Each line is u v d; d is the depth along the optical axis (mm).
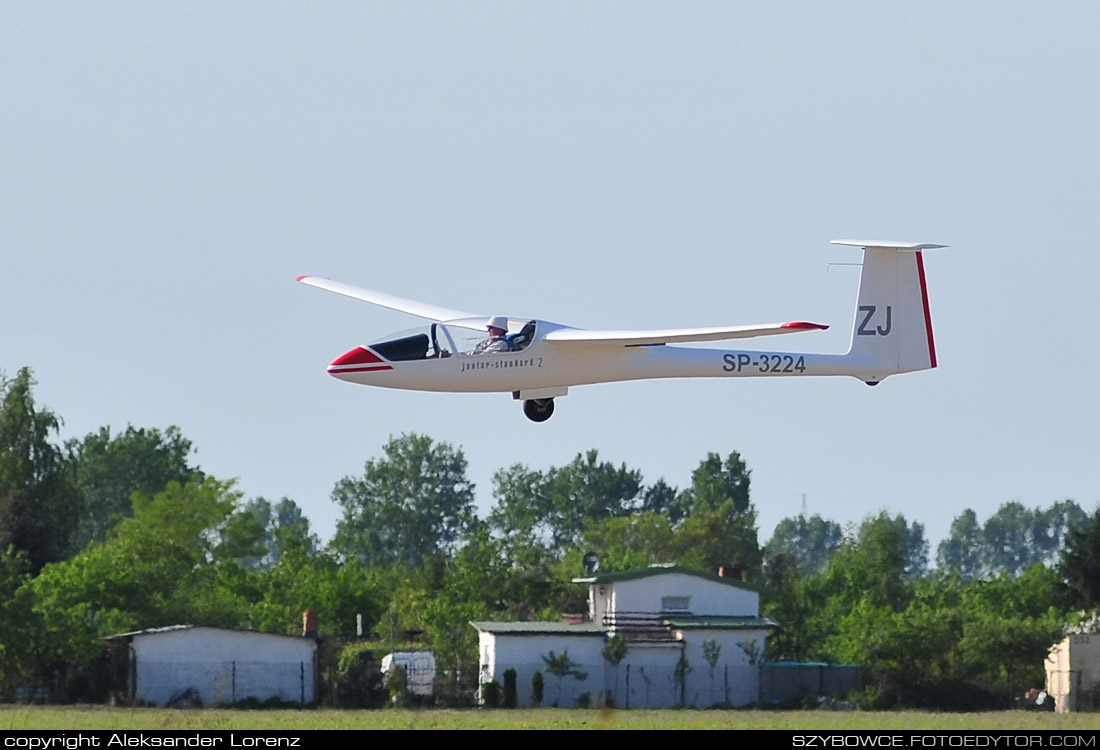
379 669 147500
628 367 116500
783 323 109000
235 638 143250
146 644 141250
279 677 143500
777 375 121125
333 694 142500
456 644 165625
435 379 112125
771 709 139250
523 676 151625
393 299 135000
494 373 113000
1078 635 151625
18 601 140875
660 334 110938
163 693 140500
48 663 140875
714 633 156750
